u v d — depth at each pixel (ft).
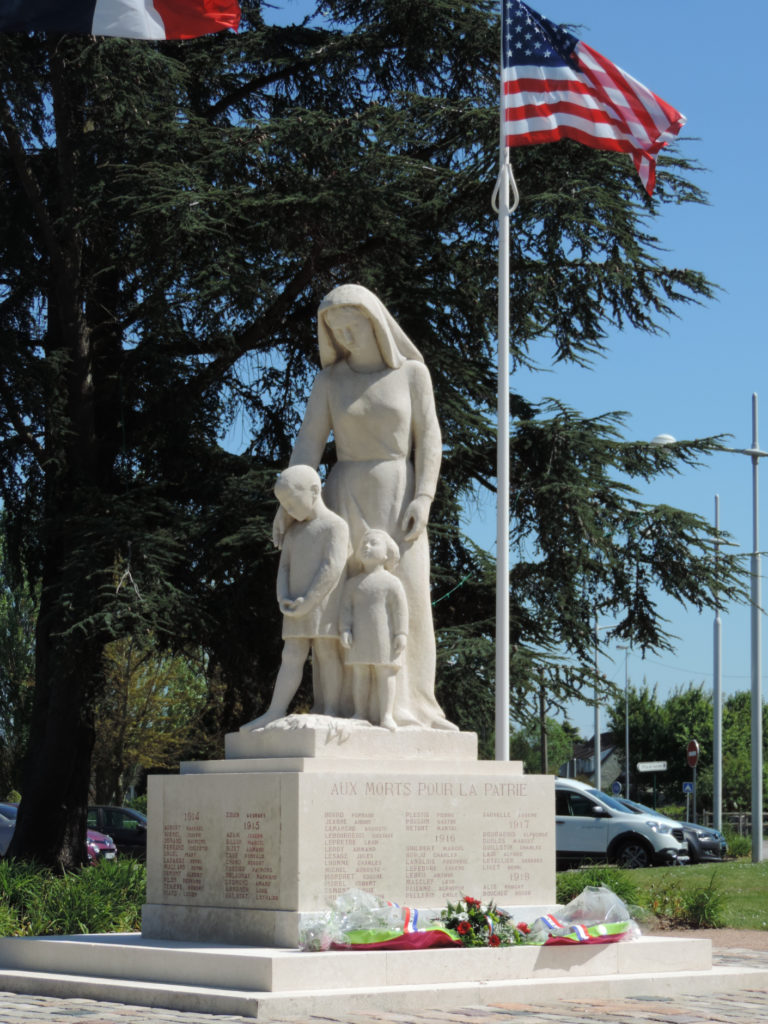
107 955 33.94
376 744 36.04
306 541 37.52
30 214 72.54
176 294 69.41
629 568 73.87
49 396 68.49
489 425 72.28
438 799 35.70
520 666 69.10
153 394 72.08
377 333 39.29
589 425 73.46
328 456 73.05
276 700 37.52
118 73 68.08
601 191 70.08
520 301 72.74
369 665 37.11
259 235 70.74
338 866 33.76
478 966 32.42
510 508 73.67
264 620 69.62
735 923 59.52
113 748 143.74
